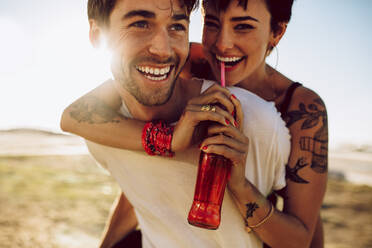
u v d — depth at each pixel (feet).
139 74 5.09
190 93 5.61
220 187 4.47
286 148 5.32
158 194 5.71
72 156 33.06
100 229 15.21
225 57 6.31
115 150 5.85
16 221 15.51
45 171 25.67
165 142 5.15
